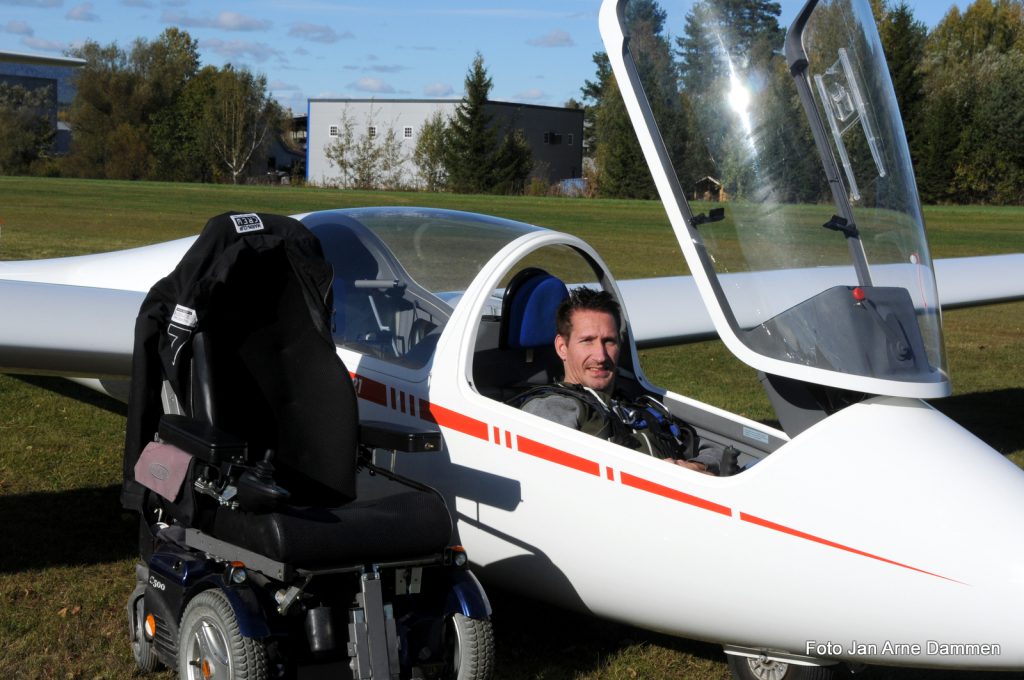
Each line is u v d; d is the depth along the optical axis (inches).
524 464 130.0
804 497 113.5
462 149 1977.1
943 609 106.9
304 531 107.6
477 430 134.4
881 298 123.9
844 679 139.6
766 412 292.0
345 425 125.4
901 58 1521.9
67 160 2377.0
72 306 179.6
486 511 134.1
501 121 2003.0
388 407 145.2
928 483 112.3
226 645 109.6
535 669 139.0
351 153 2303.2
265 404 127.9
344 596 118.1
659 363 369.4
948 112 1513.3
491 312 153.2
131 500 128.4
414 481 128.2
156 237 720.3
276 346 129.3
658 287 253.3
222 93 2373.3
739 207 121.8
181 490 120.2
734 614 117.9
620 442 132.5
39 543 179.5
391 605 114.8
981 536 108.1
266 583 115.5
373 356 149.9
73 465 225.3
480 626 117.9
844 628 112.1
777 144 123.3
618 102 446.0
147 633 130.6
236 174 2390.5
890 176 131.5
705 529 117.4
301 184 2330.2
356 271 157.6
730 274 120.9
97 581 163.8
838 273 125.0
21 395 283.9
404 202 1385.3
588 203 1428.4
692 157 119.3
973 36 2345.0
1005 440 267.9
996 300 274.4
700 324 228.7
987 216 1245.1
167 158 2394.2
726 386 329.7
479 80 1942.7
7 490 207.3
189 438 115.7
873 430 116.9
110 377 179.2
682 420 150.0
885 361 119.0
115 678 131.6
